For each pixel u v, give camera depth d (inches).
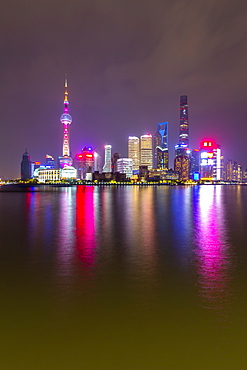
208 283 536.4
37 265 661.3
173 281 547.8
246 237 1034.7
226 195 5187.0
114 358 311.3
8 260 706.8
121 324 379.9
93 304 442.6
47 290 501.4
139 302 449.7
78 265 660.7
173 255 757.3
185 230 1200.2
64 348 328.8
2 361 308.8
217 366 299.1
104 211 2090.3
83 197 4379.9
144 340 343.0
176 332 359.9
